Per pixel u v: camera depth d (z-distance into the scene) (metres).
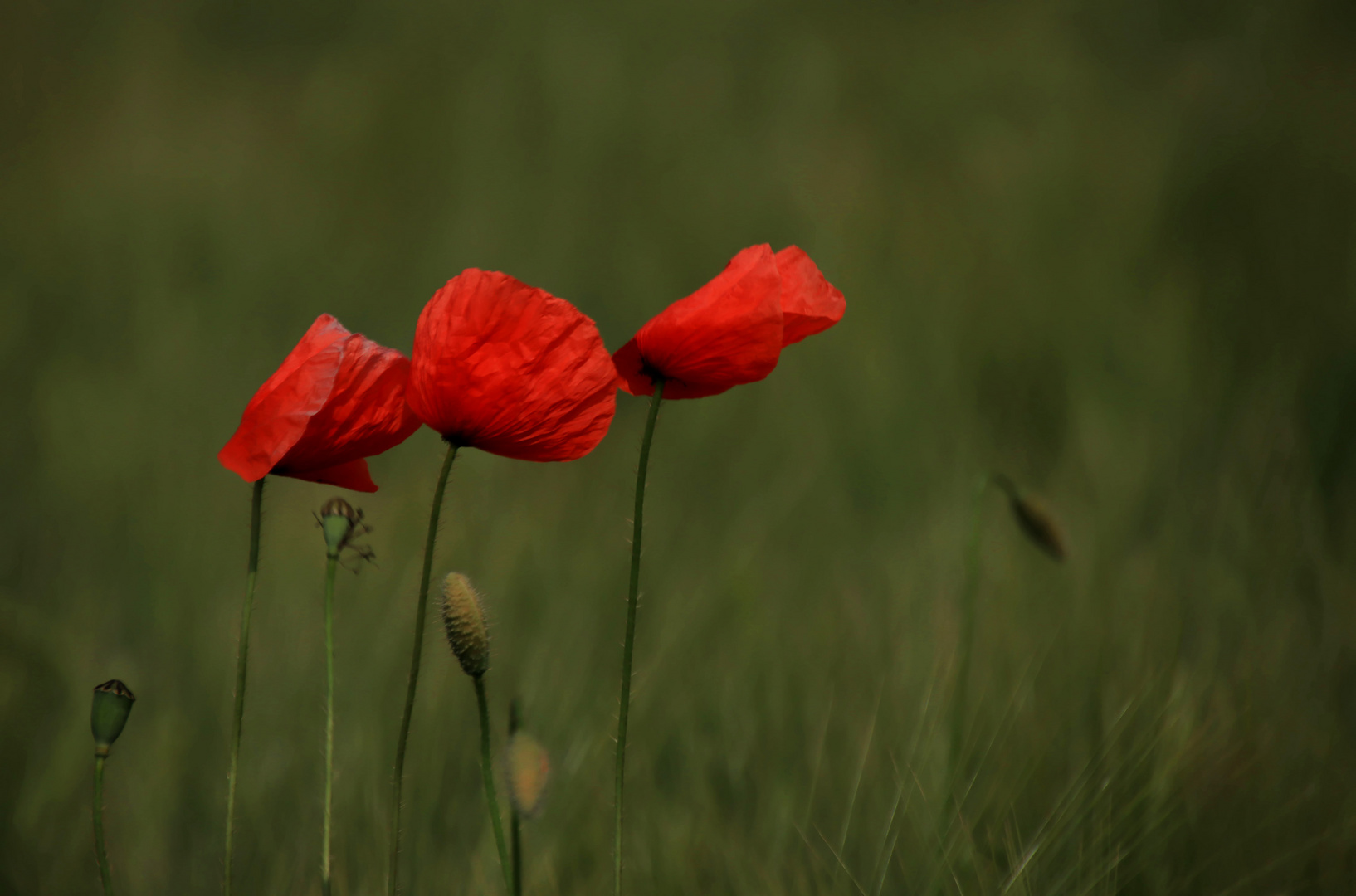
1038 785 3.05
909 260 6.52
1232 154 6.55
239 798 3.08
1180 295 5.73
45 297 6.91
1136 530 4.12
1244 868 3.01
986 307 6.04
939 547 3.93
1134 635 3.17
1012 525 4.00
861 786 3.06
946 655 3.12
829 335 5.94
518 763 2.80
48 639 3.44
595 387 2.84
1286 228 6.07
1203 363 5.18
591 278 7.25
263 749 3.12
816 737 3.12
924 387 5.49
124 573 4.26
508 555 3.96
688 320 2.84
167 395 5.59
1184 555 3.69
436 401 2.84
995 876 2.99
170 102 9.75
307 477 2.87
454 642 2.84
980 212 6.91
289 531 4.49
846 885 2.99
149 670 3.61
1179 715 3.04
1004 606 3.37
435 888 3.00
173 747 3.11
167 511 4.53
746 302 2.84
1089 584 3.48
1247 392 4.79
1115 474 4.36
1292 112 6.72
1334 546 3.79
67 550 4.48
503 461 5.09
